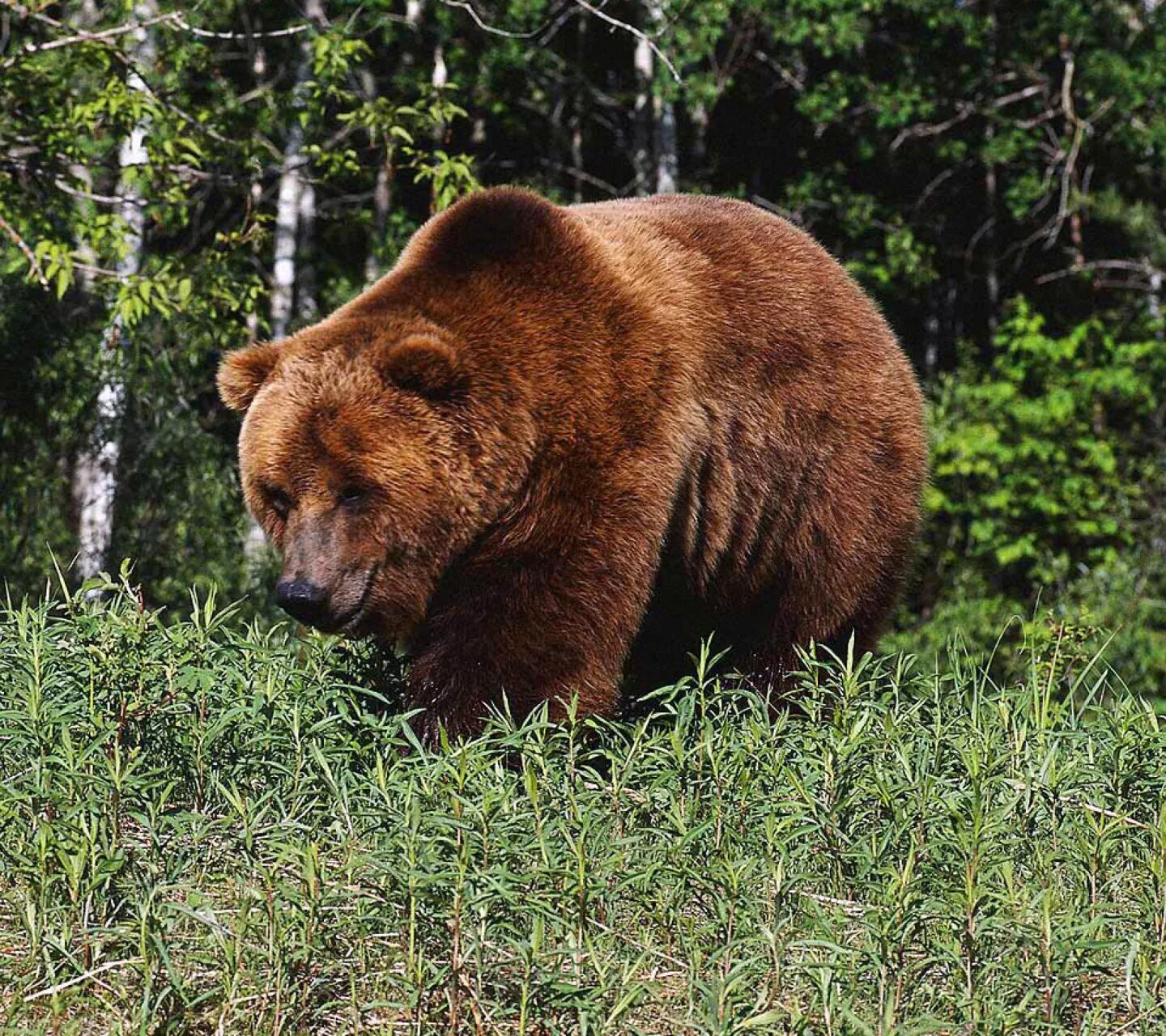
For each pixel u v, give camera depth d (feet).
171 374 78.13
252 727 28.25
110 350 73.05
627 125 138.62
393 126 67.82
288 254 104.12
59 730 25.90
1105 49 129.80
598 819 24.81
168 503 78.95
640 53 118.21
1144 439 123.13
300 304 119.14
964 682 33.24
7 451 76.54
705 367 35.12
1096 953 23.70
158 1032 20.16
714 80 122.01
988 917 22.17
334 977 22.09
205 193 92.12
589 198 137.08
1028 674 37.27
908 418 39.70
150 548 78.43
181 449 79.05
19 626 30.25
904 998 21.77
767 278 37.58
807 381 37.50
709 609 37.81
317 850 23.04
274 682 29.63
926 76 130.52
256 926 22.27
